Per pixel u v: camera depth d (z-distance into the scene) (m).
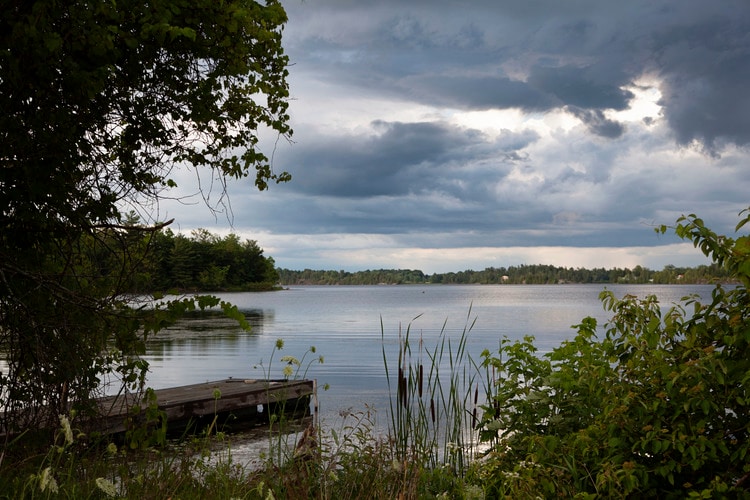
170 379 15.08
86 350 5.17
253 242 128.12
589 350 5.00
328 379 14.92
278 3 6.14
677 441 3.77
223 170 6.51
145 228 5.51
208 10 5.26
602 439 4.23
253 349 21.97
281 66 6.50
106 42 4.43
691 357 4.00
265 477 4.21
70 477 4.08
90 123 5.20
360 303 80.12
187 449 5.04
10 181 4.85
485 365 5.73
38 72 4.47
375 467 4.66
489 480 4.54
